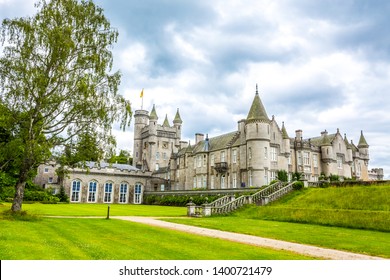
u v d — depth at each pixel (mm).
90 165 62438
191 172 64500
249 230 18672
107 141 21375
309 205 28656
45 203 47719
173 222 22297
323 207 27547
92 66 21297
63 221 19594
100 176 62656
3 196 33625
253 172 48125
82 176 60500
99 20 22281
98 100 21062
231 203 29812
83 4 22156
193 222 22406
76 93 20469
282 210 26422
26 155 19344
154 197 60875
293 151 56375
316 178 58531
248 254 11438
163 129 87938
